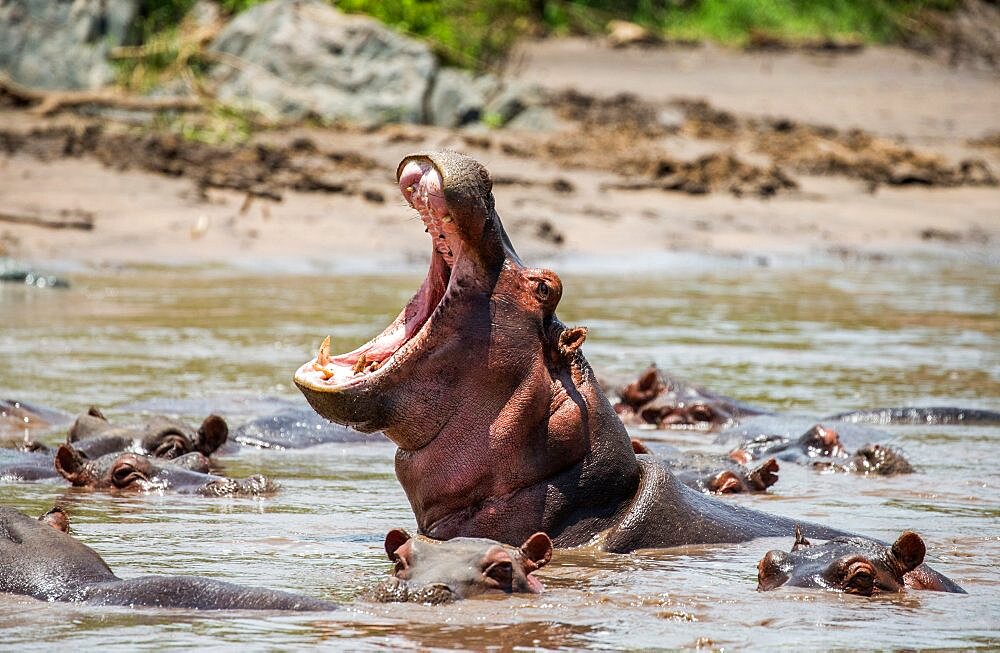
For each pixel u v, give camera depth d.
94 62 99.94
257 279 72.69
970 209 104.19
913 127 130.25
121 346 53.69
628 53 148.38
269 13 105.44
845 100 138.25
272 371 49.25
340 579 23.48
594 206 92.19
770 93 137.25
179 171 86.38
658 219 92.12
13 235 74.75
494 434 25.97
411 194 25.77
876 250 92.50
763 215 96.56
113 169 85.69
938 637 20.47
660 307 69.69
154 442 35.31
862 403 46.69
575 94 123.06
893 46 168.62
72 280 70.06
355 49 104.81
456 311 25.70
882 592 23.05
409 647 19.16
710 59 150.50
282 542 26.67
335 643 19.31
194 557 25.08
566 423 26.33
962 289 80.12
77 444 34.72
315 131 99.38
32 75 98.38
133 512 29.44
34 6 100.25
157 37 103.25
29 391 44.25
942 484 34.62
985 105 142.62
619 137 110.06
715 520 27.30
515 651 19.09
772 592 22.89
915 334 63.47
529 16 150.38
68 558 22.36
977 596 23.20
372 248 80.12
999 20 183.38
